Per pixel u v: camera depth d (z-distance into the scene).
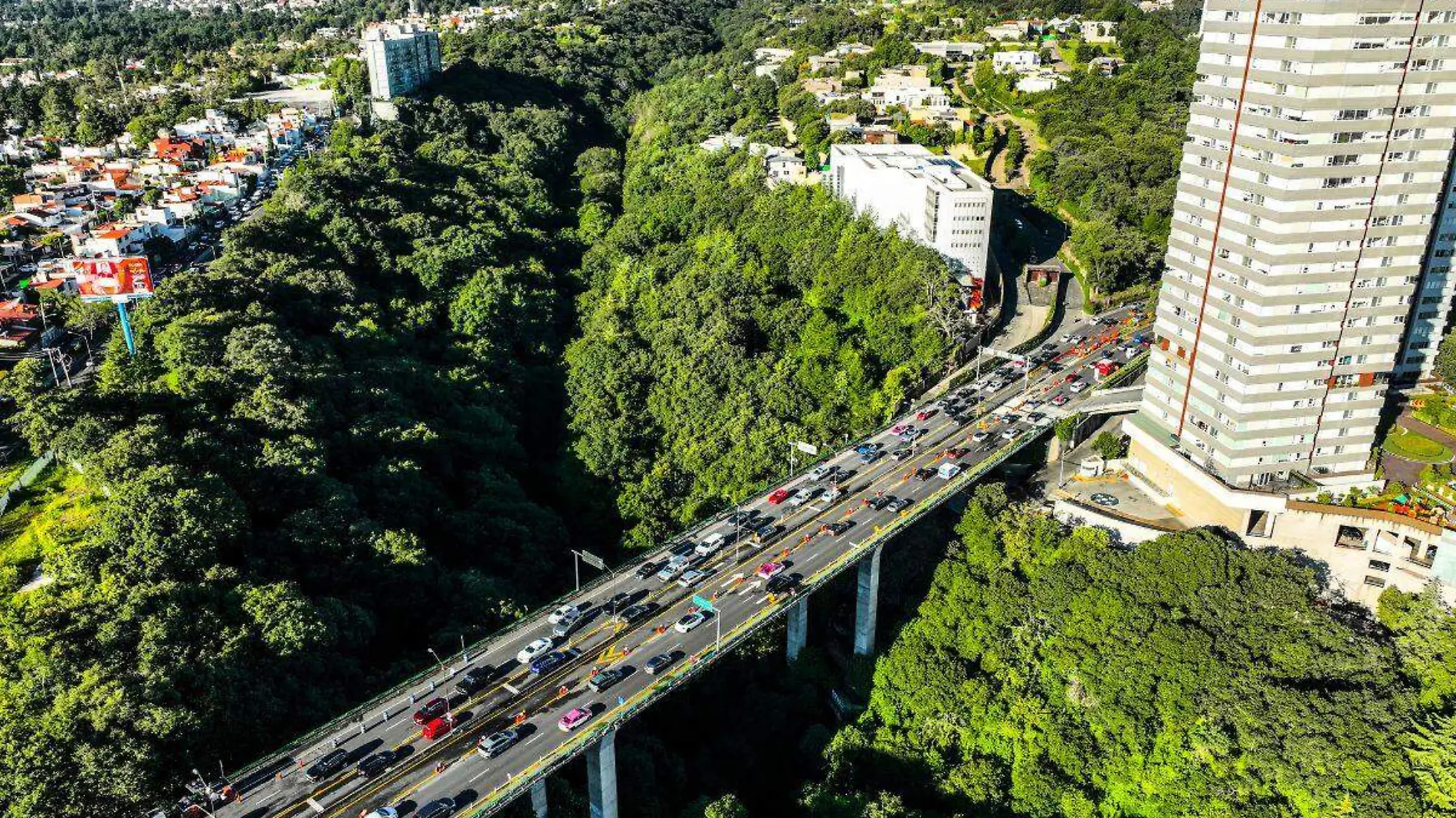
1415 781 171.12
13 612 173.12
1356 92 197.25
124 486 195.75
